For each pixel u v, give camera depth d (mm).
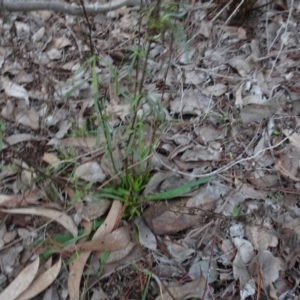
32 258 553
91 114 694
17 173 622
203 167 620
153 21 494
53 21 868
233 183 603
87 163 618
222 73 739
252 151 637
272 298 514
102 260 547
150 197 571
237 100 696
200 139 651
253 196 588
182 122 670
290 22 794
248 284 524
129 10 862
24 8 852
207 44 780
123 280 539
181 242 560
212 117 677
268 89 706
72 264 543
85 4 906
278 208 577
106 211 580
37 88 752
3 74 784
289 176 606
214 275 534
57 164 615
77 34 833
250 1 770
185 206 570
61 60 802
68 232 568
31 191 601
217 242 557
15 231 577
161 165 615
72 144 651
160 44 751
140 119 578
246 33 792
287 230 555
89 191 586
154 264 548
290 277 529
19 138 674
